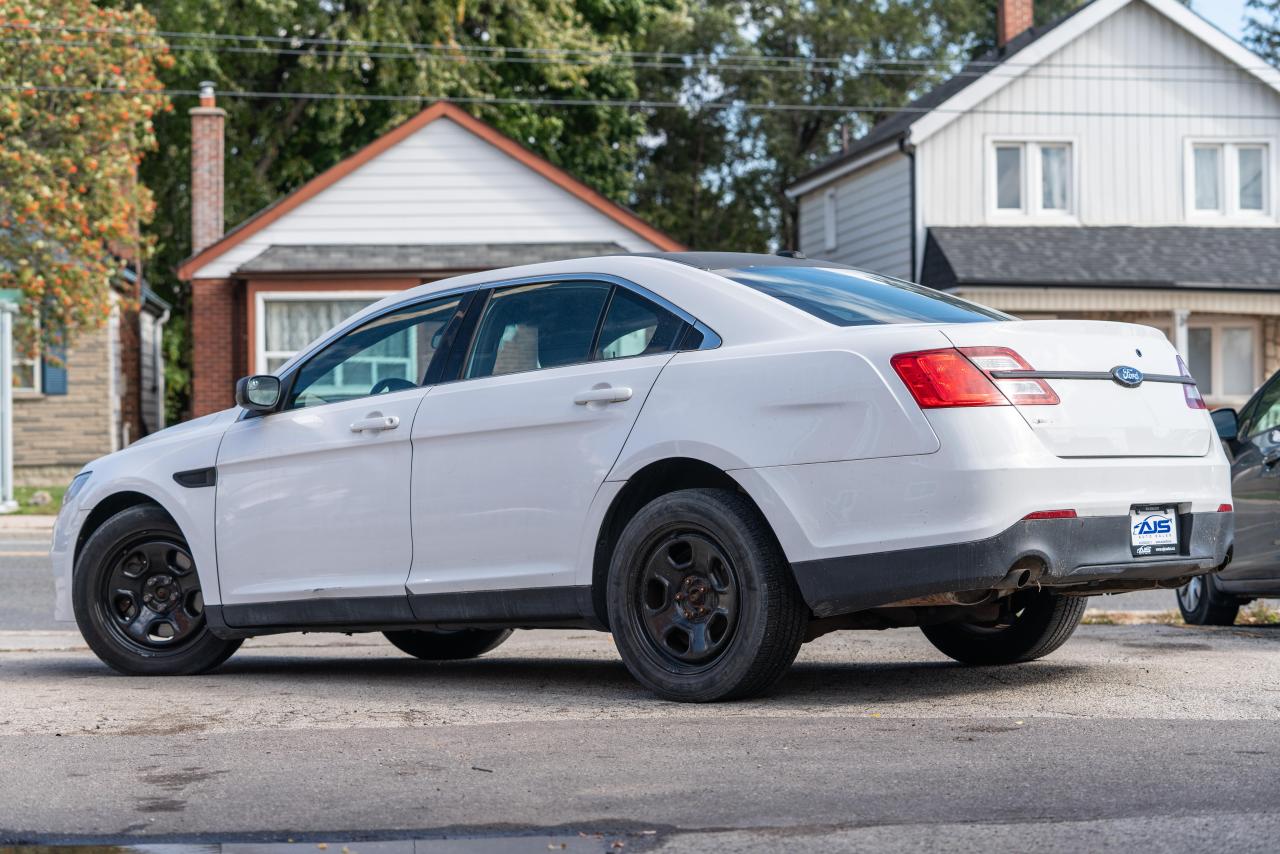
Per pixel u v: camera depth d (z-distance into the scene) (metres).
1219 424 8.55
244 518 6.87
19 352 24.92
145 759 4.75
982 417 5.13
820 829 3.76
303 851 3.65
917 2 47.84
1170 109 28.55
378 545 6.46
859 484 5.23
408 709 5.72
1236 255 27.42
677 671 5.68
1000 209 28.34
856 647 7.65
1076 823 3.78
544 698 5.97
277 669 7.43
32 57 22.38
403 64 34.91
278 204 24.89
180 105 36.22
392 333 6.71
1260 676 6.18
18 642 9.07
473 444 6.20
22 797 4.24
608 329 6.02
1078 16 27.94
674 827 3.80
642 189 46.16
